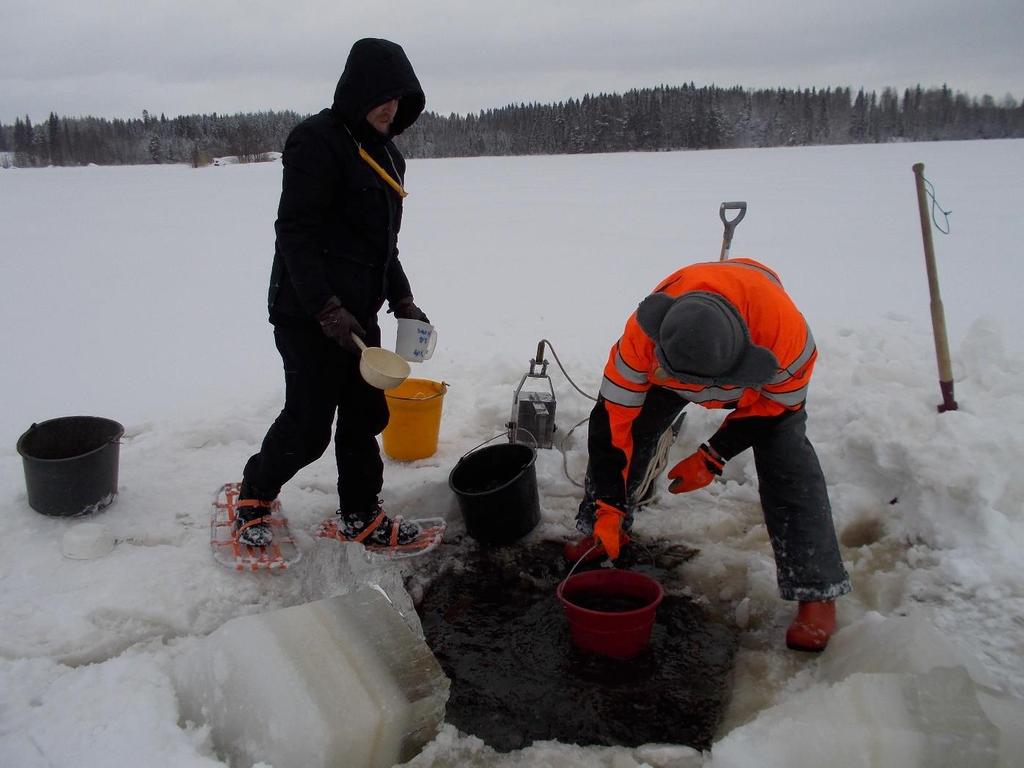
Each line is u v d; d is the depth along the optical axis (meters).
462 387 4.79
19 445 3.13
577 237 12.80
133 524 3.24
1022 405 3.66
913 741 1.96
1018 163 28.53
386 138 2.75
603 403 2.85
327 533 3.23
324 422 2.87
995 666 2.43
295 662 2.22
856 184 21.84
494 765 2.27
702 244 11.84
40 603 2.72
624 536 3.28
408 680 2.23
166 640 2.68
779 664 2.65
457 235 13.17
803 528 2.69
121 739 2.08
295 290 2.65
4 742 2.08
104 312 7.73
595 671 2.74
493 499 3.23
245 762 2.07
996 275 8.80
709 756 2.28
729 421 2.74
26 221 16.12
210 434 4.09
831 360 4.48
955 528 3.11
